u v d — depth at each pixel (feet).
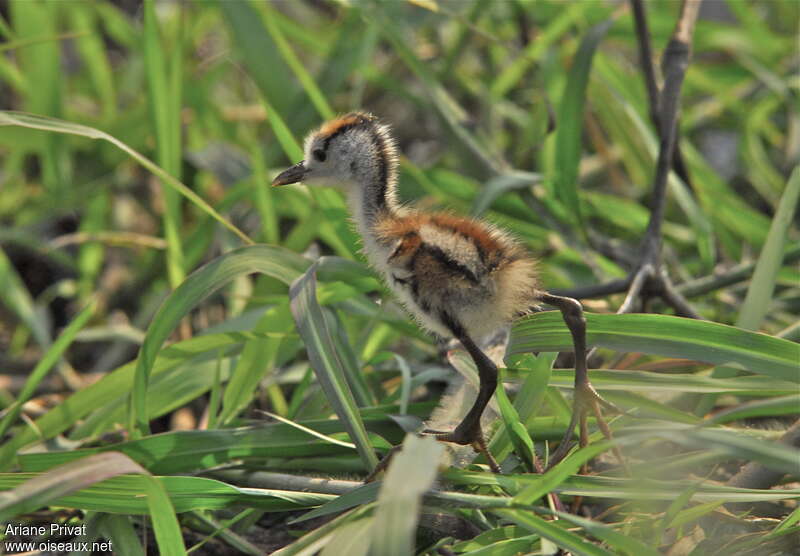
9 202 41.16
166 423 30.14
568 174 32.37
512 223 35.70
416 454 15.81
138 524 23.93
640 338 21.57
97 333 33.06
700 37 43.78
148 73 31.94
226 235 34.78
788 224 24.67
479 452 21.57
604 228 39.65
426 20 41.50
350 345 26.61
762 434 23.04
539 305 22.71
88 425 26.23
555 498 20.95
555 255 35.50
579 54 31.76
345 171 25.48
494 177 34.32
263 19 36.73
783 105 45.14
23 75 41.19
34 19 38.65
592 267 32.24
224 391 29.22
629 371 21.34
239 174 40.06
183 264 31.60
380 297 32.50
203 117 41.75
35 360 34.35
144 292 37.55
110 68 50.34
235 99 49.26
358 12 38.96
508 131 46.03
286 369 31.01
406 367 25.79
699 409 24.41
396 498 14.87
